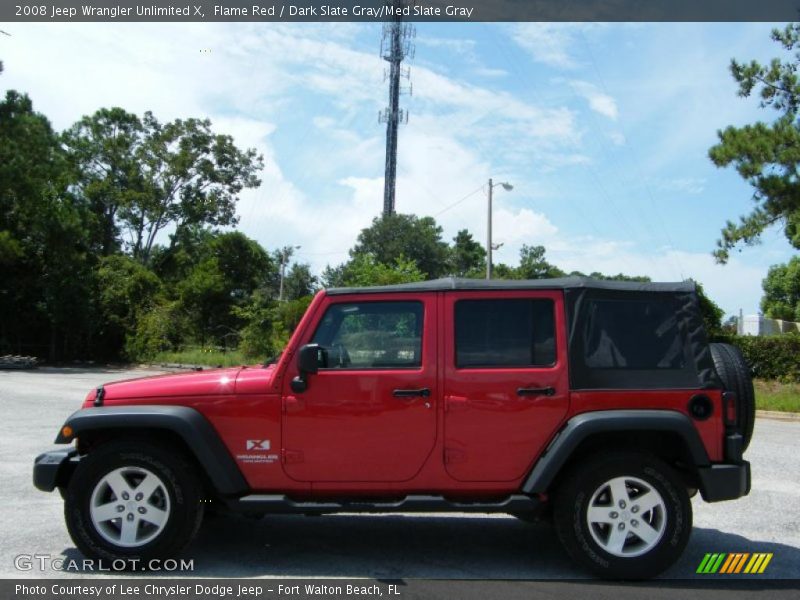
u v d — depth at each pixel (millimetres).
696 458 4848
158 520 4887
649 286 5234
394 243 65875
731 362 5273
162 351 34375
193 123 45844
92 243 46125
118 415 4883
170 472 4867
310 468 4961
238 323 37500
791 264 56312
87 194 44688
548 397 4949
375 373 4988
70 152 44938
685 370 5051
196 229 48438
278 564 5086
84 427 4879
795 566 5191
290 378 4996
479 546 5594
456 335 5070
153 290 37250
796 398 18312
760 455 10172
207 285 37344
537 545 5633
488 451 4941
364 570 4980
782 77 18766
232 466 4953
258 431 4973
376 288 5168
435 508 4883
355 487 4973
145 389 5105
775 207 18375
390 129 62750
